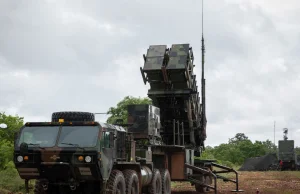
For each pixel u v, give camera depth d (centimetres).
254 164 5578
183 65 1944
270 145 9294
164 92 2038
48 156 1288
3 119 2688
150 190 1717
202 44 2184
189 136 2155
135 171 1527
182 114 2100
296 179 3120
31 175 1322
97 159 1266
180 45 2027
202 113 2189
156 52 2022
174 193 2083
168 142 2166
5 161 2259
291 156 5403
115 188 1348
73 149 1279
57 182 1337
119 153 1443
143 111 1778
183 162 1967
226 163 6294
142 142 1777
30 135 1330
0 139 2548
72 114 1377
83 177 1297
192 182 1992
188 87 2020
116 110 3681
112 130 1374
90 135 1296
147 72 1988
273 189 2206
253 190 2169
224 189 2252
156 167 1912
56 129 1327
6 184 1772
